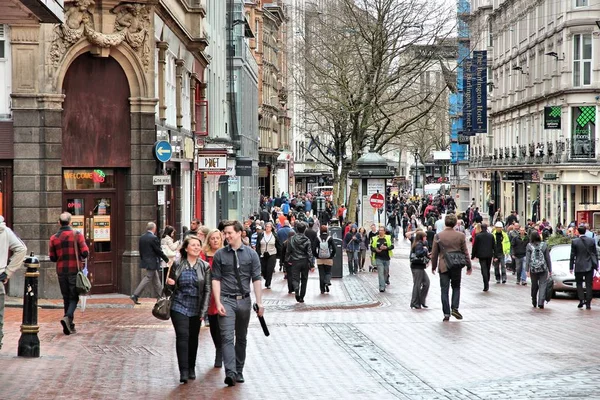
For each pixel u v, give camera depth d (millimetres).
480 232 33375
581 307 27016
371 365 16359
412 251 27844
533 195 74250
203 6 42406
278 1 112625
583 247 26750
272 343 19172
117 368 15586
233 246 14656
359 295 31719
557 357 17016
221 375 15188
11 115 26688
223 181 58031
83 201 28062
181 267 14523
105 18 27703
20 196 26719
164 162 29438
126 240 28578
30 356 16500
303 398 13289
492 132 95062
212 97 51812
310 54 76188
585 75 63906
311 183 153625
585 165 62094
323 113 67625
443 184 128500
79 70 27812
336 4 74250
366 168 52406
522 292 33188
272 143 107438
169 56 34406
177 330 14430
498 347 18516
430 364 16469
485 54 89500
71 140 27688
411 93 76188
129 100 28359
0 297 15211
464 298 30875
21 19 21484
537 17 74375
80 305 25641
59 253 19703
